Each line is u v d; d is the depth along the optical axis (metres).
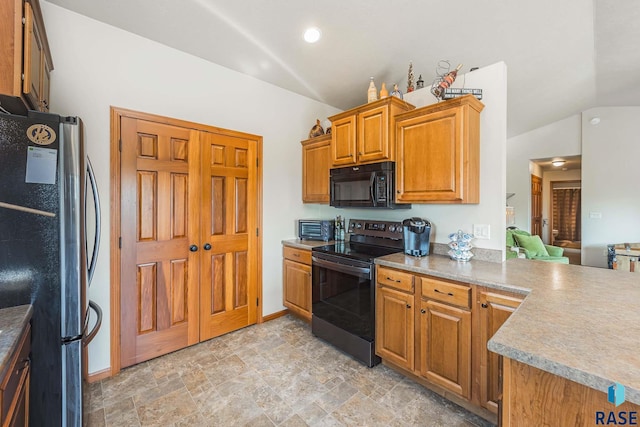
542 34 2.49
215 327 2.65
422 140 2.13
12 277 1.14
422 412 1.71
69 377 1.23
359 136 2.52
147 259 2.26
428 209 2.46
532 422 0.80
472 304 1.64
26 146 1.16
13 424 0.92
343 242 3.08
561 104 4.71
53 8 1.88
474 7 2.05
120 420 1.64
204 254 2.57
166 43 2.33
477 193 2.08
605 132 5.16
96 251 1.55
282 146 3.20
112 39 2.11
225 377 2.06
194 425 1.61
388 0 1.93
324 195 3.07
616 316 1.03
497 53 2.70
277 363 2.24
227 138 2.72
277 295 3.17
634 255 4.04
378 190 2.35
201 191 2.54
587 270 1.82
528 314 1.06
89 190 1.99
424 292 1.86
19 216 1.15
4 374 0.79
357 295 2.27
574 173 7.92
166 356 2.33
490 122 2.07
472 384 1.64
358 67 2.76
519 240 4.61
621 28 2.54
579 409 0.72
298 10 1.99
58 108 1.91
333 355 2.37
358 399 1.83
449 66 2.60
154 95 2.30
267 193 3.06
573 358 0.73
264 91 3.02
